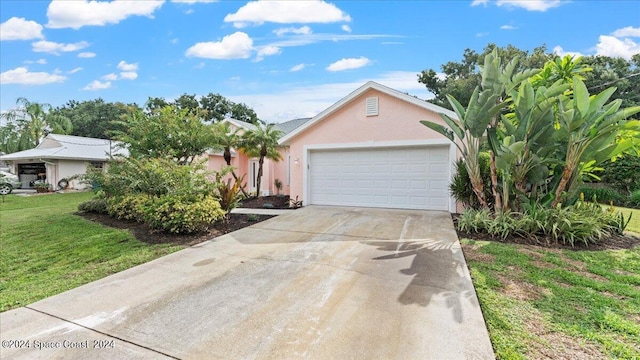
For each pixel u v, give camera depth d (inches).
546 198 266.2
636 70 922.7
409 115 377.7
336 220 325.4
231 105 1461.6
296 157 445.7
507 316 127.0
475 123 261.4
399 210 378.0
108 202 359.3
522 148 239.5
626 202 457.1
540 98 253.3
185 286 165.5
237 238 264.1
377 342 111.0
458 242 236.7
